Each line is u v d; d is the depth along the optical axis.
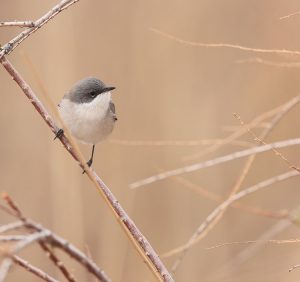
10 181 13.08
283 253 11.17
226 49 13.23
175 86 13.14
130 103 13.09
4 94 13.55
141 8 13.35
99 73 13.10
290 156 12.78
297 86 12.54
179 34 13.21
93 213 12.44
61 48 12.62
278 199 12.72
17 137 13.38
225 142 7.49
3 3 13.30
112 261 11.81
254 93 13.02
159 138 12.91
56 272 10.84
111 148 12.87
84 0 13.06
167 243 12.45
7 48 6.22
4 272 3.38
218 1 13.38
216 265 12.13
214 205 12.56
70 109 8.84
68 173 12.09
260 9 12.98
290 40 12.02
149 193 12.73
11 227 3.79
